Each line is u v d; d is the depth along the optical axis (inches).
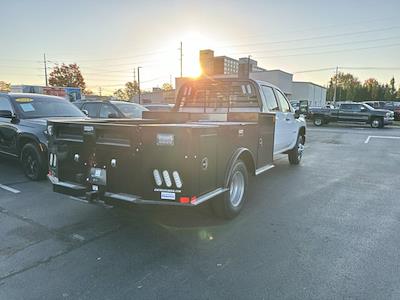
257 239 141.6
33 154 235.3
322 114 954.7
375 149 460.4
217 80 243.6
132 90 3479.3
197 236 144.5
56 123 154.6
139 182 128.2
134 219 165.2
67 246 133.7
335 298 98.1
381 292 101.4
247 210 180.5
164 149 122.3
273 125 211.2
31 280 107.7
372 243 138.0
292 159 325.7
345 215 174.1
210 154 135.0
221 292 101.3
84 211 176.9
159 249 131.4
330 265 118.6
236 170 163.2
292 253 128.2
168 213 172.9
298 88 2260.1
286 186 238.2
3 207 182.5
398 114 1163.3
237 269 115.4
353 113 909.2
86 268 115.8
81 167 146.4
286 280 108.2
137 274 111.8
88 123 145.1
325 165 329.1
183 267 116.8
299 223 161.3
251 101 231.6
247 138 172.1
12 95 272.4
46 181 240.2
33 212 174.9
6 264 118.4
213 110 248.5
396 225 159.8
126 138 129.0
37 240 139.3
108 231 149.7
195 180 124.6
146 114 219.5
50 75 2605.8
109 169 136.0
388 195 215.8
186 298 98.1
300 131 326.3
